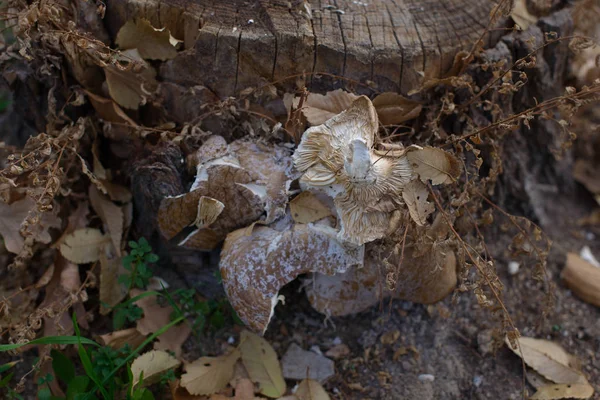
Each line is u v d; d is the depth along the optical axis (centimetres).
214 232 57
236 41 55
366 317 62
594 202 73
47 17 52
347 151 50
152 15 56
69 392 53
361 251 53
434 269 56
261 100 57
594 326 63
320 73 56
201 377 56
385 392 59
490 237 67
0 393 57
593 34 67
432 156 51
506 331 54
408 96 58
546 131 66
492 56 57
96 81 59
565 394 58
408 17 58
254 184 55
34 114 62
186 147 58
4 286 62
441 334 62
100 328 60
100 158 62
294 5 56
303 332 62
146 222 62
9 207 58
